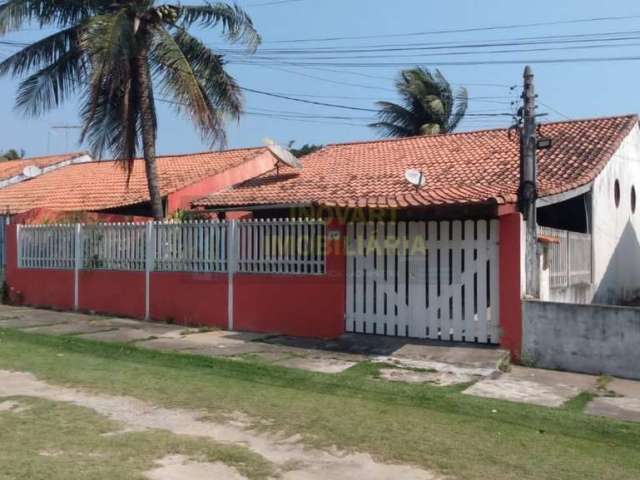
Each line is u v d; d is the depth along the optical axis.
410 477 4.68
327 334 10.55
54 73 14.05
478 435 5.68
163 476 4.57
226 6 13.77
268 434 5.65
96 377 7.84
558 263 11.67
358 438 5.55
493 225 9.24
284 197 14.65
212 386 7.45
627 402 7.01
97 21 12.34
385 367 8.52
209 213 15.15
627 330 8.15
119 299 13.22
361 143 19.64
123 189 19.44
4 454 4.95
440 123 32.50
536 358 8.80
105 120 14.10
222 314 11.74
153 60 13.70
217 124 14.45
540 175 13.08
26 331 11.24
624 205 16.44
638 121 17.02
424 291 9.77
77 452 5.03
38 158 27.97
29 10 13.34
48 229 14.55
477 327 9.33
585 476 4.75
